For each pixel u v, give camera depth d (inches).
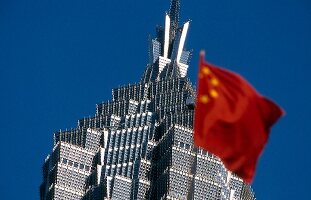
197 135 4852.4
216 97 4815.5
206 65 4815.5
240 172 4788.4
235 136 4788.4
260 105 4756.4
